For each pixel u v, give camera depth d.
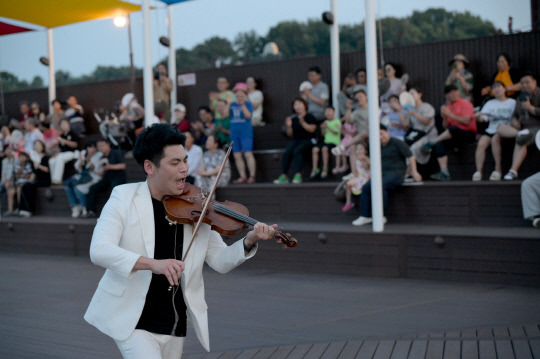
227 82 10.62
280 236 2.69
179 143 2.66
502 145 7.88
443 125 8.13
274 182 9.13
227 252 2.79
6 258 9.49
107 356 4.55
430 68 9.55
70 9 10.32
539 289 5.95
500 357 3.96
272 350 4.41
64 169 11.42
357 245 7.00
